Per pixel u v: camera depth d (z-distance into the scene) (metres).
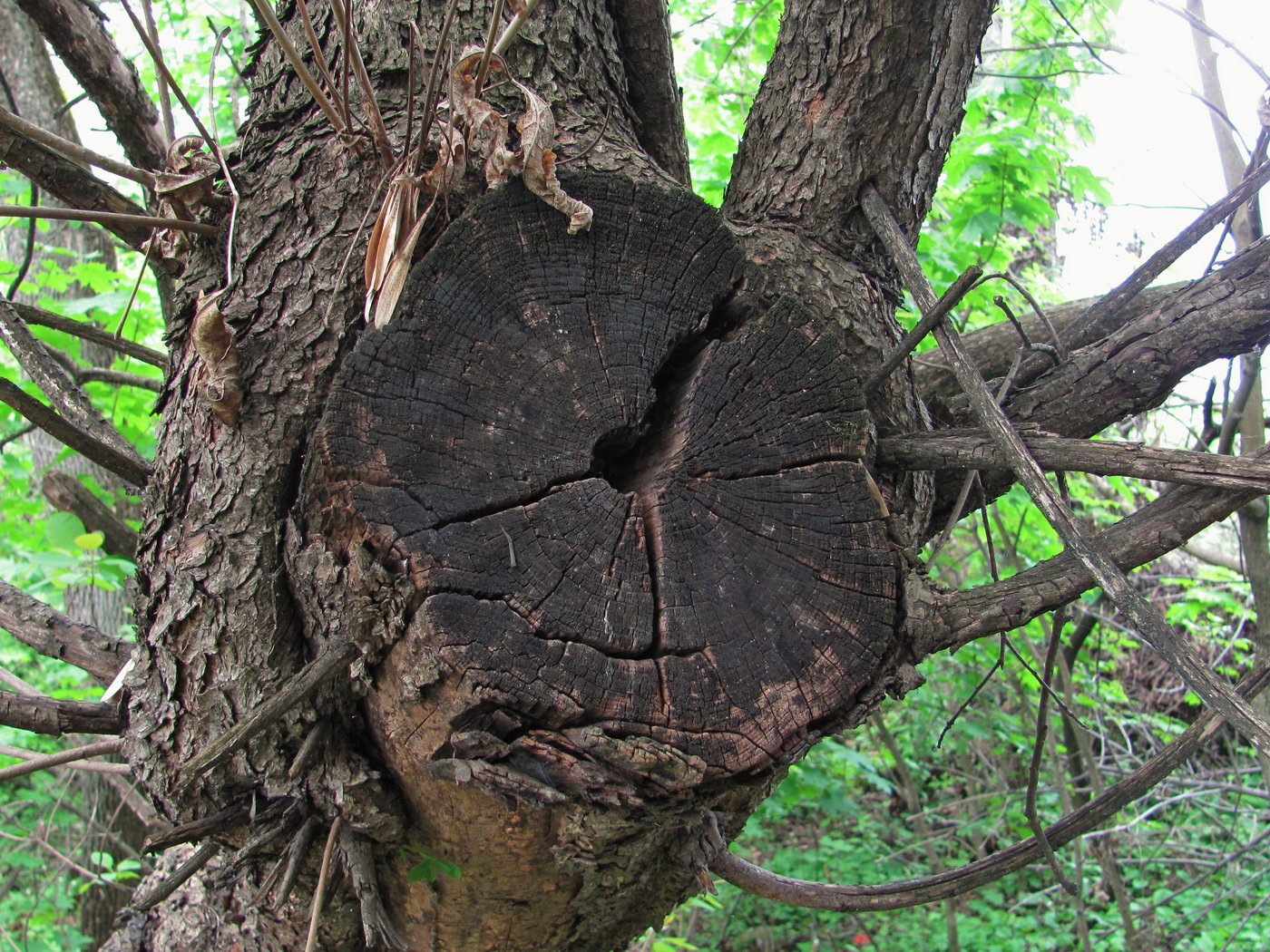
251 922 0.67
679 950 1.62
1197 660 0.50
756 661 0.52
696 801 0.52
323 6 0.62
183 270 0.63
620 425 0.53
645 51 0.73
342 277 0.55
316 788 0.55
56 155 0.61
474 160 0.56
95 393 1.17
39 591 1.46
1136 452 0.54
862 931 1.92
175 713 0.56
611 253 0.54
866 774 1.75
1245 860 1.78
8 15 1.13
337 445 0.50
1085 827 0.62
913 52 0.67
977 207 1.28
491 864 0.57
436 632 0.49
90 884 1.32
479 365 0.52
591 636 0.51
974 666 1.77
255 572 0.55
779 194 0.69
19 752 0.64
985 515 0.61
